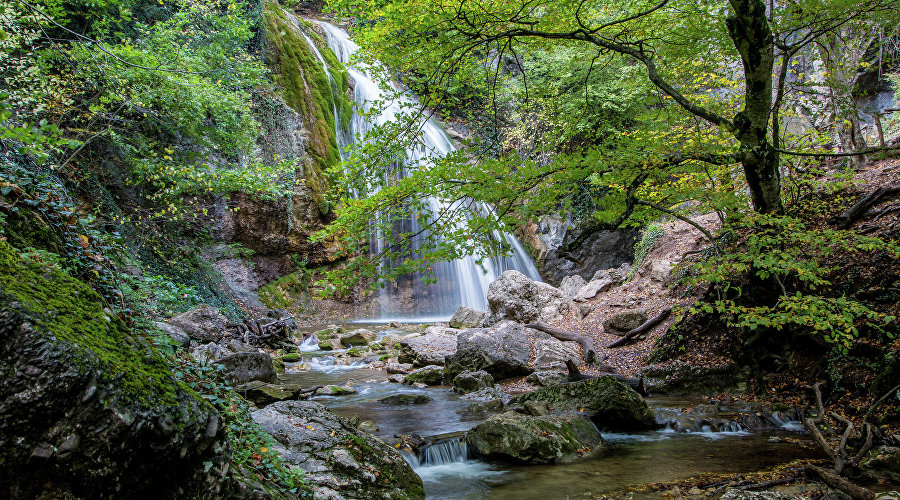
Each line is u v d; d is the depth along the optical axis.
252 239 18.23
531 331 12.19
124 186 13.58
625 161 6.21
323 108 21.83
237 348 10.57
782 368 8.01
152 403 2.17
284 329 14.04
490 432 6.04
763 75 6.27
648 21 7.39
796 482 4.68
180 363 3.50
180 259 14.51
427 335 12.90
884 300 7.21
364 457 4.61
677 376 8.83
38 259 2.60
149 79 11.19
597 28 6.72
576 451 5.96
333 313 19.86
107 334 2.30
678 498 4.45
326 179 20.70
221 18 14.34
